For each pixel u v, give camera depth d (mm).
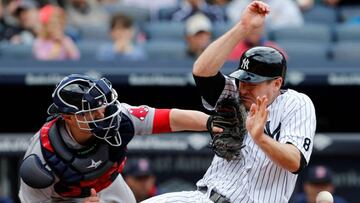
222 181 18500
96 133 17609
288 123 17953
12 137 31172
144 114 18625
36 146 17906
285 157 17203
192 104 31969
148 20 39281
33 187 18000
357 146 31484
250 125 17016
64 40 35000
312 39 37062
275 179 18125
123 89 31734
